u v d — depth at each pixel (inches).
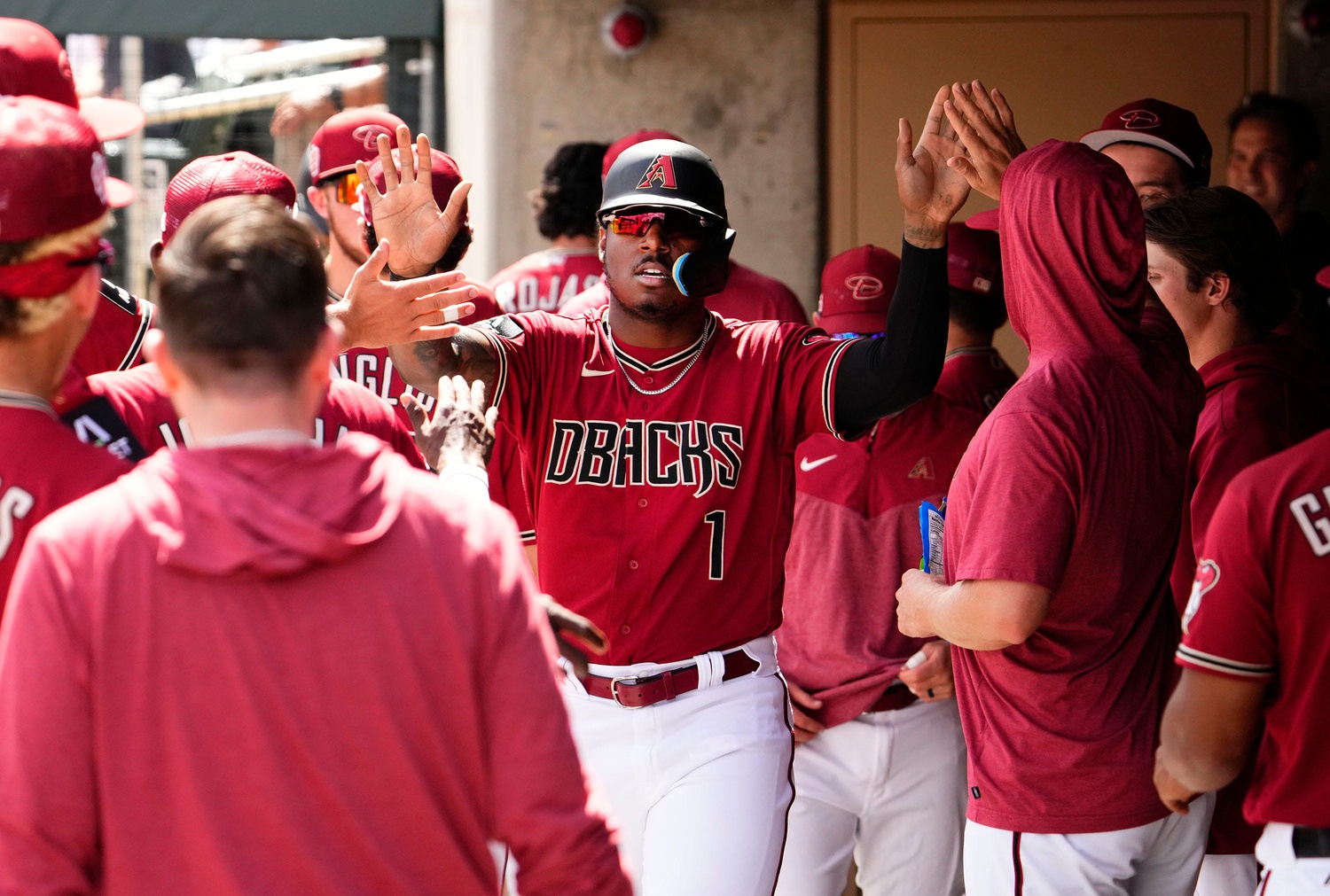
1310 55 828.6
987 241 564.4
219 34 839.7
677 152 424.5
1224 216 453.1
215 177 466.3
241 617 233.0
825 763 524.4
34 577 233.6
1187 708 331.3
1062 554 380.8
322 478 244.4
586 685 429.4
